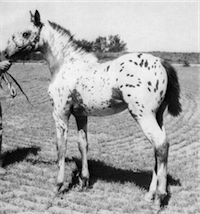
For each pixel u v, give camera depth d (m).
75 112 4.98
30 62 41.19
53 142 8.08
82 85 4.61
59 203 4.51
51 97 5.00
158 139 4.11
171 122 10.41
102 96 4.43
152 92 4.15
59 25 5.22
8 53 5.27
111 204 4.50
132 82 4.16
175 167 6.23
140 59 4.27
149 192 4.60
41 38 5.17
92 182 5.35
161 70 4.21
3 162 6.24
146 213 4.23
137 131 9.34
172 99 4.41
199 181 5.54
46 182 5.30
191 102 14.14
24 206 4.43
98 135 8.93
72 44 5.02
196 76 23.61
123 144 8.08
